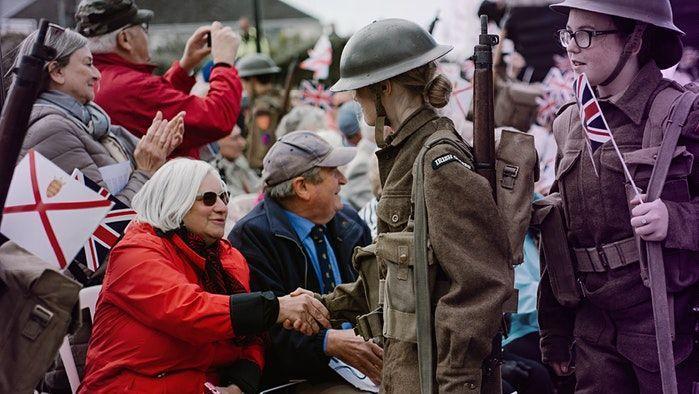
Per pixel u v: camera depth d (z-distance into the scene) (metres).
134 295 3.67
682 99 3.46
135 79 4.75
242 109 7.61
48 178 3.33
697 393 3.55
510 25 7.67
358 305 3.87
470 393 3.04
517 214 3.23
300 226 4.45
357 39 3.38
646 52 3.58
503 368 4.91
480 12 7.64
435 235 3.08
